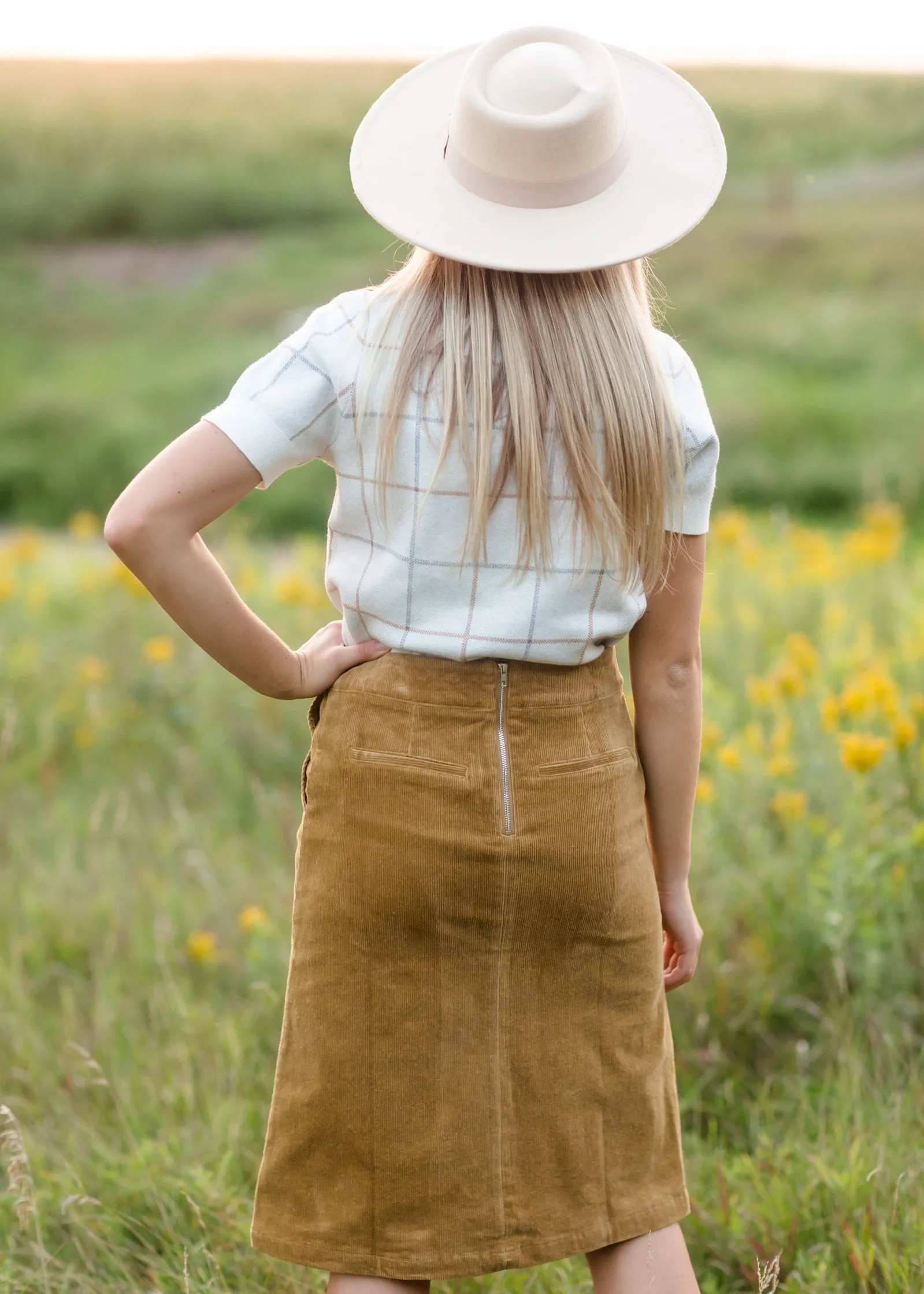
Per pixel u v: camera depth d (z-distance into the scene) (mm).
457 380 1671
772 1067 2910
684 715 1900
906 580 5746
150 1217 2455
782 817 3400
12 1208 2441
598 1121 1830
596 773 1764
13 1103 2738
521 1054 1794
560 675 1758
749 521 9812
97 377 18219
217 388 17094
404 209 1700
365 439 1714
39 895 3695
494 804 1722
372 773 1736
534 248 1650
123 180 29656
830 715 3453
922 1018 2922
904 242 22453
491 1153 1793
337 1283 1847
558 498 1697
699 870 3340
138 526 1678
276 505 11906
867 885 2996
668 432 1722
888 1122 2543
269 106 34125
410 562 1711
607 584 1733
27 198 29000
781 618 5453
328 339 1734
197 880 3834
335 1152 1806
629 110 1756
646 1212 1865
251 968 3246
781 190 27266
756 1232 2381
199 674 5309
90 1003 3186
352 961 1766
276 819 4199
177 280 24969
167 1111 2736
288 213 29297
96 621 5949
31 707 5164
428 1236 1800
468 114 1673
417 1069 1776
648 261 1938
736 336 18172
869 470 12109
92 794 4566
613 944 1809
